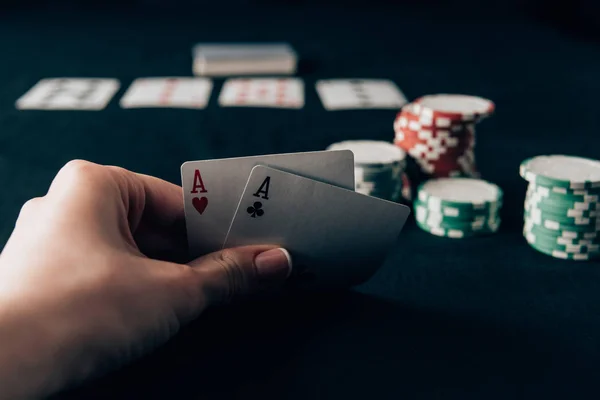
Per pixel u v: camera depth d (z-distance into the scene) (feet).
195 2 18.19
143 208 3.16
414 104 4.99
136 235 3.34
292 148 6.45
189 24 15.07
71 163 2.90
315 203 2.96
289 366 2.83
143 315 2.48
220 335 3.07
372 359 2.88
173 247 3.42
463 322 3.19
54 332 2.31
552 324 3.18
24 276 2.37
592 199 3.76
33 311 2.29
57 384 2.38
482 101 4.99
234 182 2.94
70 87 8.99
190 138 6.76
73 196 2.65
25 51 11.64
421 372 2.78
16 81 9.39
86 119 7.50
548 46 12.59
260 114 7.76
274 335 3.07
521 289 3.55
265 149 6.40
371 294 3.50
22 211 2.74
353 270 3.29
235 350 2.95
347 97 8.59
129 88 8.98
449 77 9.93
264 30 14.30
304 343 3.00
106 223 2.61
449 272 3.76
